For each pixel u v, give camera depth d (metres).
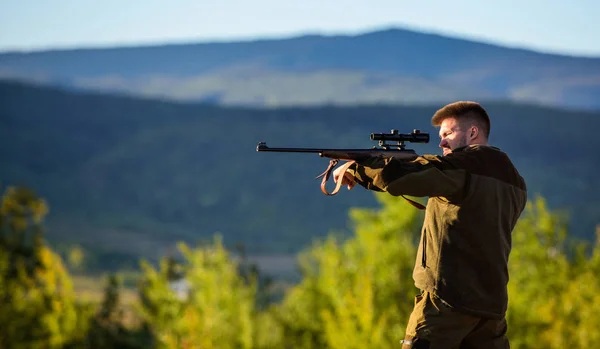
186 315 29.78
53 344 31.73
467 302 7.31
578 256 32.16
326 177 7.68
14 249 32.72
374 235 31.31
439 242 7.46
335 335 26.81
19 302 32.28
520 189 7.68
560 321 28.92
